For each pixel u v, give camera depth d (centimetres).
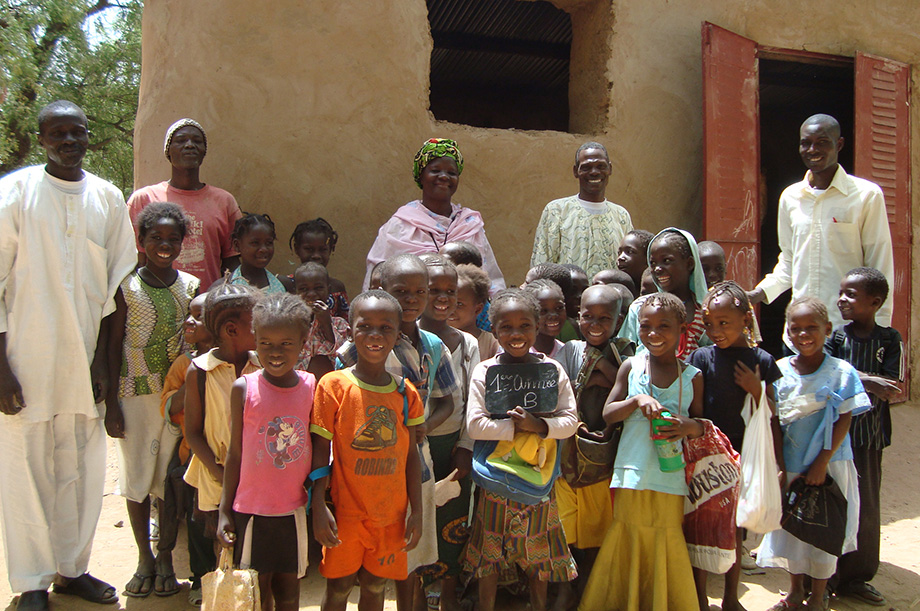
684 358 354
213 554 333
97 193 347
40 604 323
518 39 888
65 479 339
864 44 685
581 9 641
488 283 367
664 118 622
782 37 660
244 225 395
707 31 606
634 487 306
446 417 315
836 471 341
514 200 571
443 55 932
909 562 409
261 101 509
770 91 946
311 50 518
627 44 605
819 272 457
